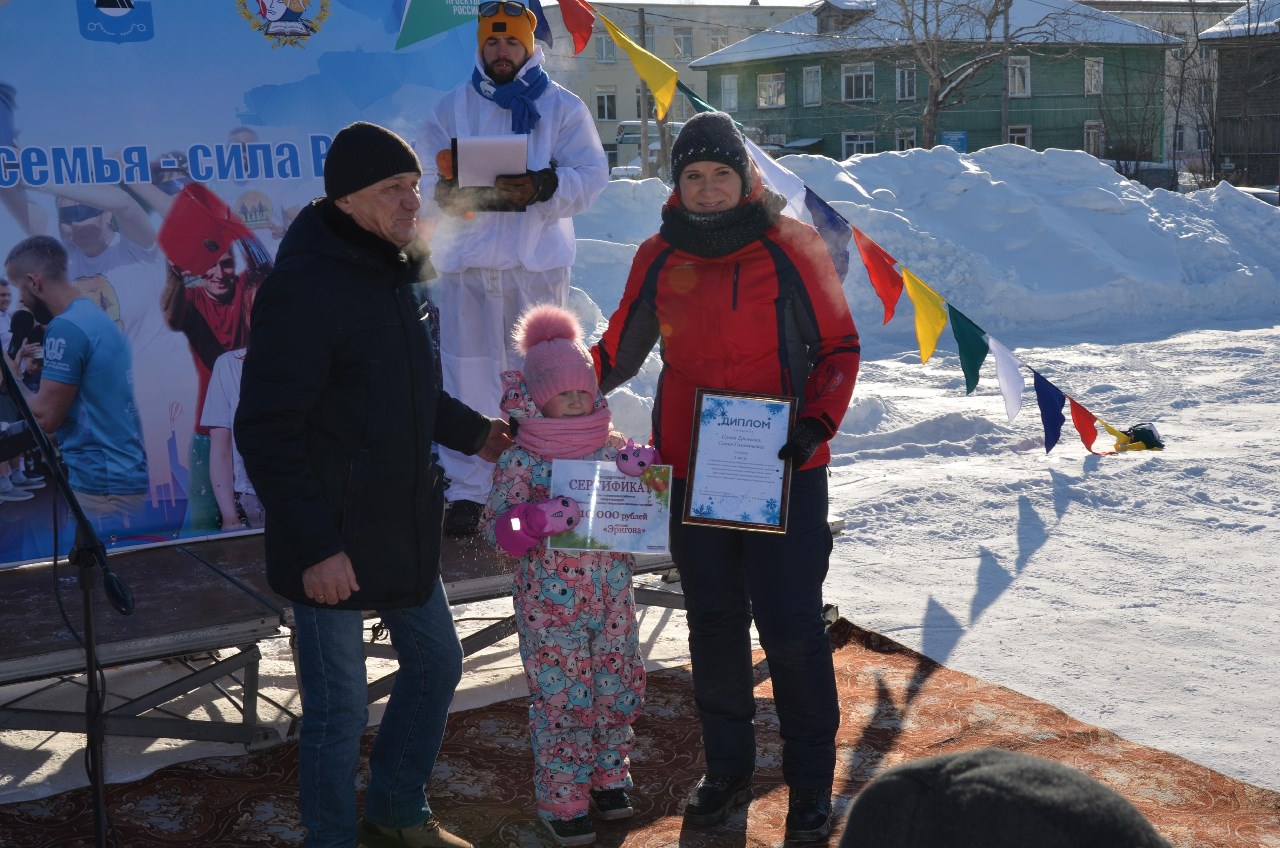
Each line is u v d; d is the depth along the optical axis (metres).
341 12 5.20
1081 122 47.66
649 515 3.32
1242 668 4.47
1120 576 5.55
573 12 4.79
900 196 15.93
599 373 3.71
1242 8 43.78
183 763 3.83
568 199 4.89
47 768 3.83
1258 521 6.35
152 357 4.93
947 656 4.65
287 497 2.79
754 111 51.97
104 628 3.80
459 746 4.02
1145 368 11.24
